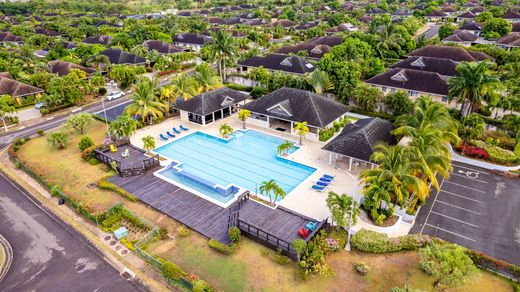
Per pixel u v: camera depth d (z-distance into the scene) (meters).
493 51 83.25
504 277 28.42
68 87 69.75
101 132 58.66
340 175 44.12
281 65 82.81
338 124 55.78
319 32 122.69
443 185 41.97
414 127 43.75
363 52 84.06
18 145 53.81
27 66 90.19
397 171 33.25
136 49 101.75
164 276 28.81
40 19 179.88
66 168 46.91
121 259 31.33
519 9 144.00
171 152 51.59
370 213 35.59
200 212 37.34
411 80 67.44
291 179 44.34
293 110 55.31
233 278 28.81
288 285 28.08
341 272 29.16
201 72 71.25
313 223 34.41
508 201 38.75
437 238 31.77
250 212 37.12
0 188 43.12
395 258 30.55
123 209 36.81
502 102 54.69
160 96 62.78
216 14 194.00
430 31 136.62
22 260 31.45
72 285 28.78
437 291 27.19
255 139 55.53
